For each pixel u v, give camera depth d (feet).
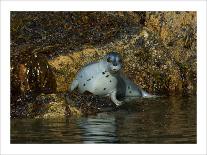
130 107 213.87
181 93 252.42
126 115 198.80
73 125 181.88
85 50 244.83
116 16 279.28
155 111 206.90
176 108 213.05
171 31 288.51
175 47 285.64
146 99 234.17
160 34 288.51
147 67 256.52
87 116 195.62
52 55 238.48
